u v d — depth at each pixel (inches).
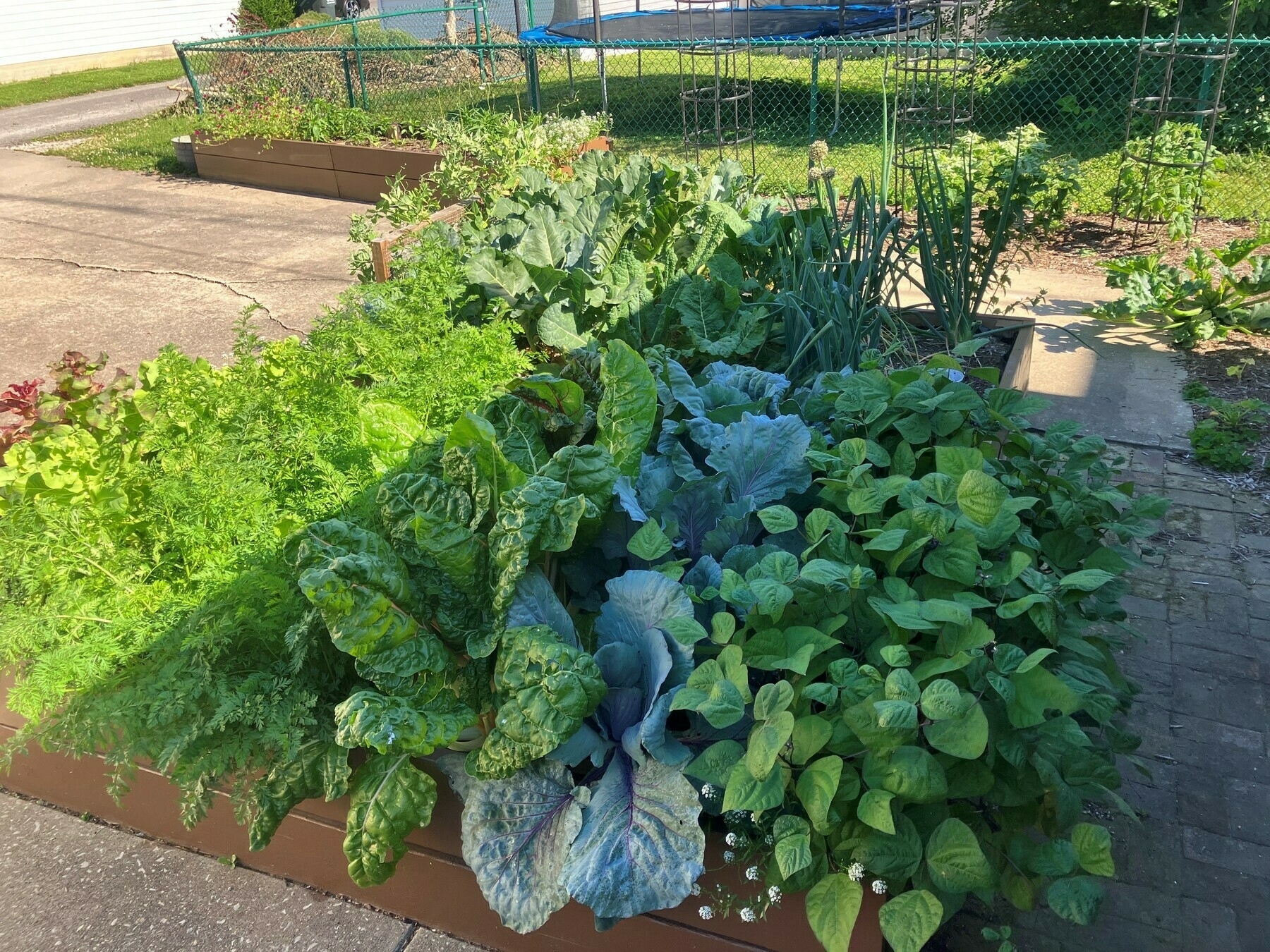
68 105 698.2
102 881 105.5
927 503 98.2
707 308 166.9
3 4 823.7
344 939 97.5
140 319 271.0
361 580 83.4
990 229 235.1
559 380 115.1
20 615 100.0
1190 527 159.0
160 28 946.1
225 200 404.2
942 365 124.7
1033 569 92.2
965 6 401.1
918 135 319.3
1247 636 134.4
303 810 98.5
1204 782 112.4
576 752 86.8
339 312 145.6
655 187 210.7
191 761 89.3
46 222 376.2
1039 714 75.0
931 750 81.0
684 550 111.1
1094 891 71.7
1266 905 98.0
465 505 95.5
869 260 163.6
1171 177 295.0
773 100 534.9
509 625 90.0
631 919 86.1
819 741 76.0
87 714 90.7
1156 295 234.5
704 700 77.2
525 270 166.7
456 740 93.7
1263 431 184.2
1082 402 199.2
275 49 452.8
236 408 119.8
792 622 89.6
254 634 95.3
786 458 111.0
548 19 815.7
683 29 640.4
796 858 70.7
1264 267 221.8
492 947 96.0
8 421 217.5
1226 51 276.2
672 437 119.0
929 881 77.2
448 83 583.8
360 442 115.0
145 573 104.4
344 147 391.5
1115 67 415.8
